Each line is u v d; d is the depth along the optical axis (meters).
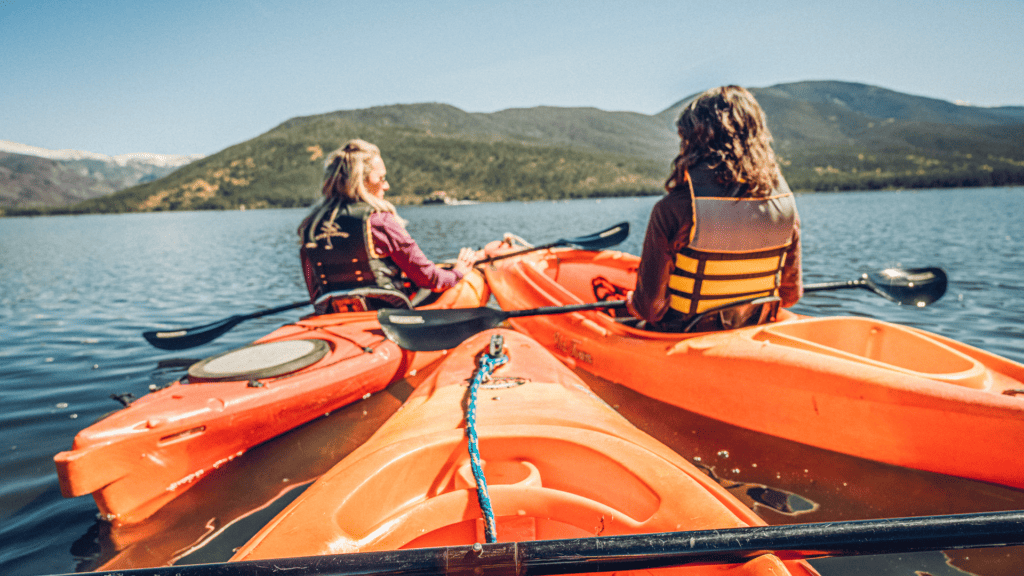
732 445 2.37
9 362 3.93
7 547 1.80
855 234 12.16
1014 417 1.85
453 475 1.65
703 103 2.34
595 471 1.62
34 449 2.51
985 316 4.40
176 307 6.20
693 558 1.02
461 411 1.91
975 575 1.53
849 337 2.76
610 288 4.62
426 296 3.90
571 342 3.48
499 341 2.49
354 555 1.00
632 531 1.35
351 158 3.27
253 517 1.96
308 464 2.33
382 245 3.29
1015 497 1.91
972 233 11.56
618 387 3.07
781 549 1.03
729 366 2.53
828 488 2.02
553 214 32.81
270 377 2.57
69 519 1.97
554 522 1.58
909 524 1.03
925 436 2.03
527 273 4.24
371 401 3.00
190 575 0.97
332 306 3.39
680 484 1.43
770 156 2.40
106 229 35.97
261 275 8.74
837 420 2.22
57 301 6.78
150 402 2.24
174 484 2.14
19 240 23.98
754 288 2.56
